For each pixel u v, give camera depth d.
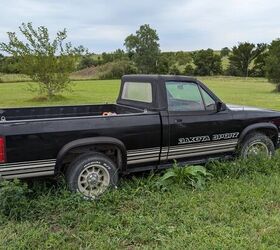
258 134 6.36
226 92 28.23
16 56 23.17
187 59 82.06
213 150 5.91
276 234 3.86
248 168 5.88
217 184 5.29
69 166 4.80
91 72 67.19
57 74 23.30
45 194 4.70
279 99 21.73
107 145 4.95
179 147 5.52
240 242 3.70
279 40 32.12
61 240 3.71
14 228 3.95
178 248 3.60
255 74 71.12
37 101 21.34
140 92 5.81
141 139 5.16
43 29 23.05
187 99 5.60
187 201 4.66
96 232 3.93
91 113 6.35
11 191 4.22
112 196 4.72
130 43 87.12
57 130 4.57
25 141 4.40
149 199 4.75
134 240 3.78
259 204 4.62
